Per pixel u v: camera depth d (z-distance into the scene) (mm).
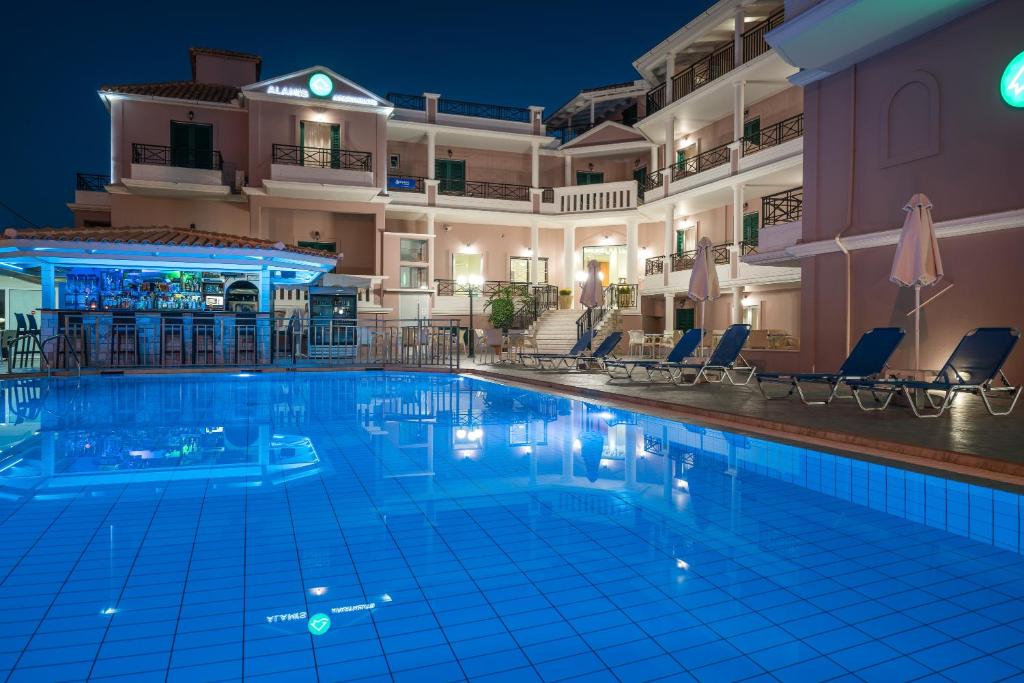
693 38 21172
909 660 2053
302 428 6641
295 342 16266
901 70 9281
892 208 9398
